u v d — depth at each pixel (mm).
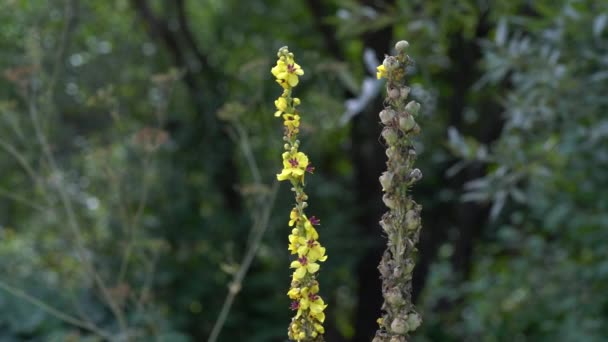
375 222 7012
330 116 5000
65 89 6125
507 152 4008
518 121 3980
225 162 7309
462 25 5648
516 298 6949
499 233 6965
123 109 7035
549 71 3914
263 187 3764
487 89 6492
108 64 6961
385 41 5887
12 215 7023
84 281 5492
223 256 7035
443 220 7367
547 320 6309
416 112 1533
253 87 6184
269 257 7402
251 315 7250
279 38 8023
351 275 7684
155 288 6660
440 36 5160
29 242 6621
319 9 6910
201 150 7352
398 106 1548
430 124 6367
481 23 5805
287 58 1647
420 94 5504
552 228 5922
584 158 5109
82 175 6273
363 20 4406
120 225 6016
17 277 6094
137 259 6227
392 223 1561
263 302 7176
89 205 6285
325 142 7898
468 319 7289
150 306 4234
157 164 7133
